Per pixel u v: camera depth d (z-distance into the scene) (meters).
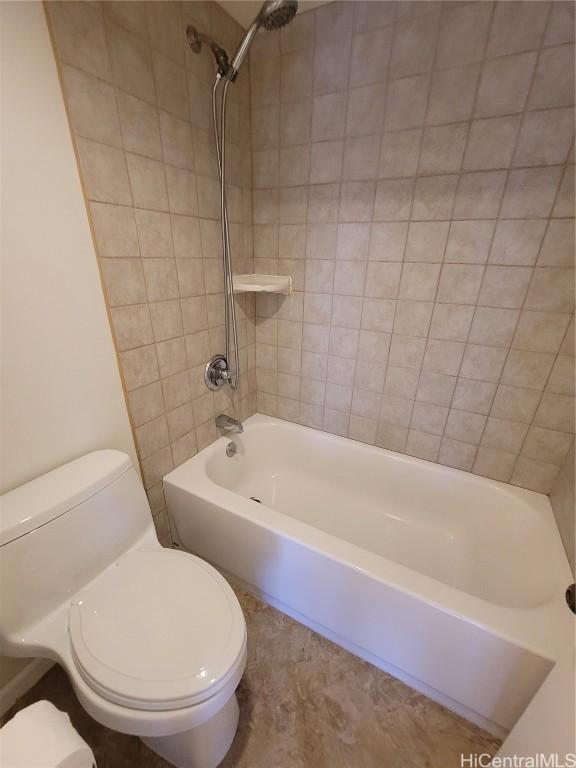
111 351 1.10
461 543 1.50
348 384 1.66
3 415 0.88
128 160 1.01
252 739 0.98
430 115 1.13
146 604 0.89
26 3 0.74
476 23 1.00
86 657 0.77
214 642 0.81
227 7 1.21
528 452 1.36
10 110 0.76
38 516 0.85
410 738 1.00
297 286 1.60
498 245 1.18
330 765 0.94
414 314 1.40
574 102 0.96
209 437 1.63
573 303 1.13
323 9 1.17
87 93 0.88
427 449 1.58
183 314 1.33
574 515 1.07
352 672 1.15
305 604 1.22
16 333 0.87
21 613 0.84
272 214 1.53
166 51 1.05
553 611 0.91
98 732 1.00
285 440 1.89
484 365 1.33
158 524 1.46
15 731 0.48
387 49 1.12
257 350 1.84
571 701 0.58
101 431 1.13
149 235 1.13
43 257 0.88
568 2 0.90
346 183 1.34
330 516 1.69
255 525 1.19
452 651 0.95
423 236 1.28
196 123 1.20
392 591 0.98
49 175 0.85
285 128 1.38
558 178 1.04
